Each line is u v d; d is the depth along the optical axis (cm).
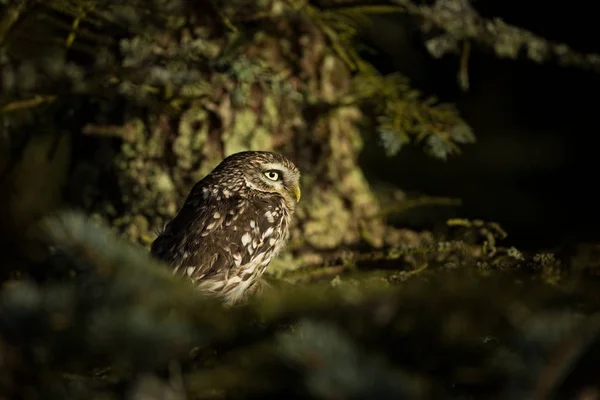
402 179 1728
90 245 462
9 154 1195
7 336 461
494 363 539
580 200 1725
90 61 1129
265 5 1096
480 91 1778
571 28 1714
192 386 539
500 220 1723
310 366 433
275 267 1077
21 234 1568
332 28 1155
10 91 987
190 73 1010
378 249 1127
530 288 596
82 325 457
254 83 1121
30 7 1018
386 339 548
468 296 564
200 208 995
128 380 507
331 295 603
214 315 528
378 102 1137
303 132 1143
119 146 1118
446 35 1124
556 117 1781
